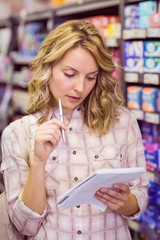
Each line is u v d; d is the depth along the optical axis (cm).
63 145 157
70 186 153
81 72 144
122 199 145
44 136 138
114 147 158
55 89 151
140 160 164
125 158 161
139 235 278
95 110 158
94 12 325
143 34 238
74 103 151
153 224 257
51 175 154
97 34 147
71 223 152
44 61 150
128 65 255
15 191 151
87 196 140
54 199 154
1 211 158
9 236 158
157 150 244
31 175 143
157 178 241
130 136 163
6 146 157
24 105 440
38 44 407
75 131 160
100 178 130
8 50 479
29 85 161
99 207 147
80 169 154
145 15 240
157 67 236
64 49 142
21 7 570
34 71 158
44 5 461
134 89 254
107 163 155
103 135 159
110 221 156
